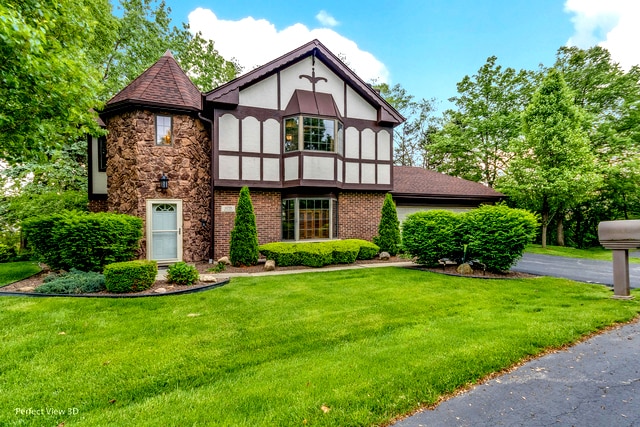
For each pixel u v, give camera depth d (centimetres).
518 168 1655
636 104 1730
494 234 821
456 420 248
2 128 643
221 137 1062
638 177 1722
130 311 520
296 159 1110
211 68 2059
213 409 258
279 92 1137
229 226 1080
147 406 264
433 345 381
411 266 977
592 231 2166
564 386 299
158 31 1725
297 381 300
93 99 770
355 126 1245
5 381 305
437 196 1462
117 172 1044
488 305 557
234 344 394
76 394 283
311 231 1180
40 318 482
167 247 1036
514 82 2058
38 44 512
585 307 537
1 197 1363
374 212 1291
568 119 1553
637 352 370
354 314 509
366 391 282
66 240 729
